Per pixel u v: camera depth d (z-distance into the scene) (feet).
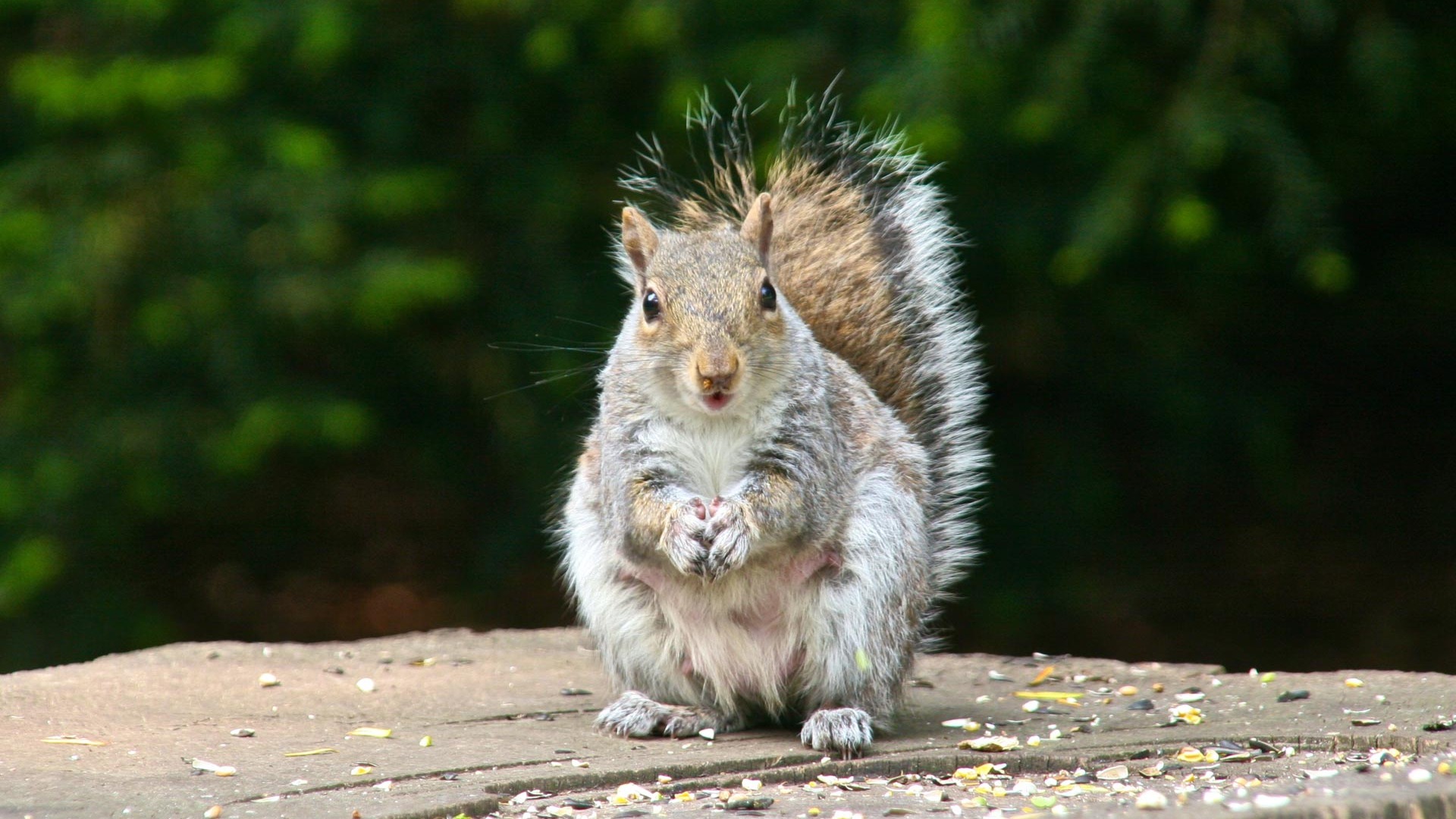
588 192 44.50
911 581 21.90
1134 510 51.98
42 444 40.45
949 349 25.66
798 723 22.71
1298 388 53.16
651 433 21.34
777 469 20.97
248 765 19.11
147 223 39.45
